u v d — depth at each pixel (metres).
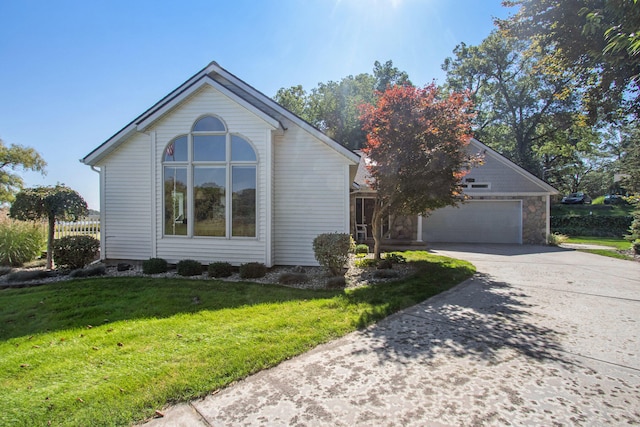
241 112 8.56
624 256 11.69
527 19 8.23
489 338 4.02
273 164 8.95
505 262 10.36
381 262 8.81
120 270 8.63
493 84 28.80
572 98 25.42
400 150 8.34
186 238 8.73
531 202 16.70
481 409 2.55
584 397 2.74
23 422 2.40
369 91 33.00
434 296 6.02
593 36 6.51
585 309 5.25
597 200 38.28
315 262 8.98
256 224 8.54
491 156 16.94
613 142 37.25
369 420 2.43
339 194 8.95
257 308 5.21
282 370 3.22
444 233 17.33
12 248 10.14
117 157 9.68
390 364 3.33
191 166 8.70
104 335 4.11
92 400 2.66
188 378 2.99
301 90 36.12
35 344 3.90
